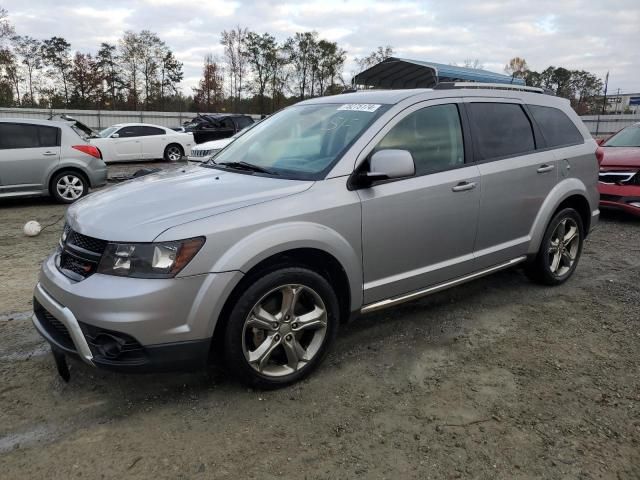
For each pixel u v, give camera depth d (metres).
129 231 2.73
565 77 61.62
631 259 6.04
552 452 2.64
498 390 3.20
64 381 3.23
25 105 53.75
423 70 20.28
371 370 3.43
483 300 4.69
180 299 2.70
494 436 2.76
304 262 3.21
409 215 3.55
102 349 2.71
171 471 2.47
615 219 8.34
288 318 3.11
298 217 3.05
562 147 4.80
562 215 4.83
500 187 4.14
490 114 4.25
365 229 3.34
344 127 3.64
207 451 2.61
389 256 3.52
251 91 58.53
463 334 3.98
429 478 2.45
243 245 2.84
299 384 3.24
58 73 56.72
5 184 9.00
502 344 3.82
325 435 2.75
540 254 4.73
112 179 12.40
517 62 61.47
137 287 2.64
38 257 5.96
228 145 4.41
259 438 2.72
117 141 18.33
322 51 57.53
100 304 2.63
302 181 3.25
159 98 60.25
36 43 54.88
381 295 3.55
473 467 2.52
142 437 2.72
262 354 3.04
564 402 3.08
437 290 3.92
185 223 2.76
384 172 3.20
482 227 4.08
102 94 57.19
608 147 8.81
